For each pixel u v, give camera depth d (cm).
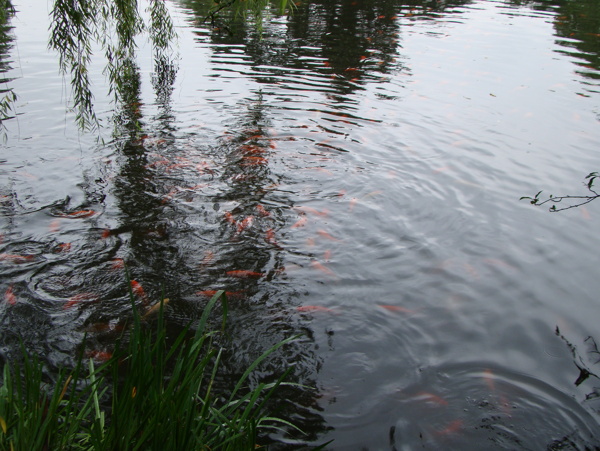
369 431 271
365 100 775
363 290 382
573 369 315
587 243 447
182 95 766
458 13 1414
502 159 600
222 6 559
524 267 412
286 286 384
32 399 211
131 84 791
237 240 438
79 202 483
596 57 1022
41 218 455
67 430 222
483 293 381
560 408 288
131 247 422
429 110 743
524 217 484
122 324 341
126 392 209
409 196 518
